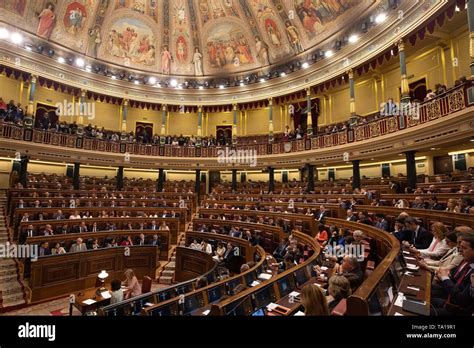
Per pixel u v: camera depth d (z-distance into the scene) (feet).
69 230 35.55
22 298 27.25
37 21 57.36
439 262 14.40
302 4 59.31
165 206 51.19
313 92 64.64
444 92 31.71
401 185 45.65
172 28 75.00
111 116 78.43
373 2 46.29
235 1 69.05
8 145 50.42
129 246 34.22
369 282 8.98
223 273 24.90
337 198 42.42
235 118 73.46
